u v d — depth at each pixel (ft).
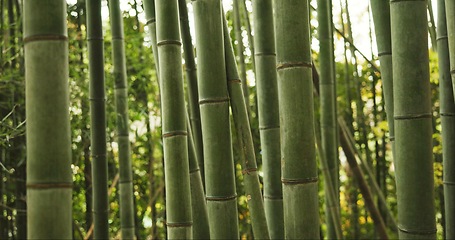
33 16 4.42
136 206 17.54
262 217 6.89
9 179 13.98
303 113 5.71
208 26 6.53
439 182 15.76
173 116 6.61
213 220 6.67
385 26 7.12
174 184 6.61
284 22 5.72
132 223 12.00
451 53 6.12
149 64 16.38
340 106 19.77
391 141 7.29
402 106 6.01
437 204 17.37
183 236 6.60
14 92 13.05
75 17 14.87
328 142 10.80
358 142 16.92
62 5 4.53
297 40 5.69
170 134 6.62
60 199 4.43
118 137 11.98
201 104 6.63
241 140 6.90
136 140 17.46
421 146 5.96
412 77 5.93
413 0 5.90
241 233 18.30
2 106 12.26
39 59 4.40
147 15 7.63
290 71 5.69
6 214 13.92
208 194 6.70
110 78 14.20
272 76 8.12
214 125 6.57
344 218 20.79
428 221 6.00
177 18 6.73
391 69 7.15
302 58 5.70
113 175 17.56
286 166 5.81
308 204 5.75
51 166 4.40
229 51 6.95
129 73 16.55
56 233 4.40
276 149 8.23
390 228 17.94
